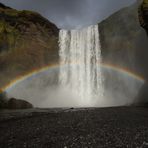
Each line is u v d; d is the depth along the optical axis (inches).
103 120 761.6
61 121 754.8
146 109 1106.7
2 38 1815.9
